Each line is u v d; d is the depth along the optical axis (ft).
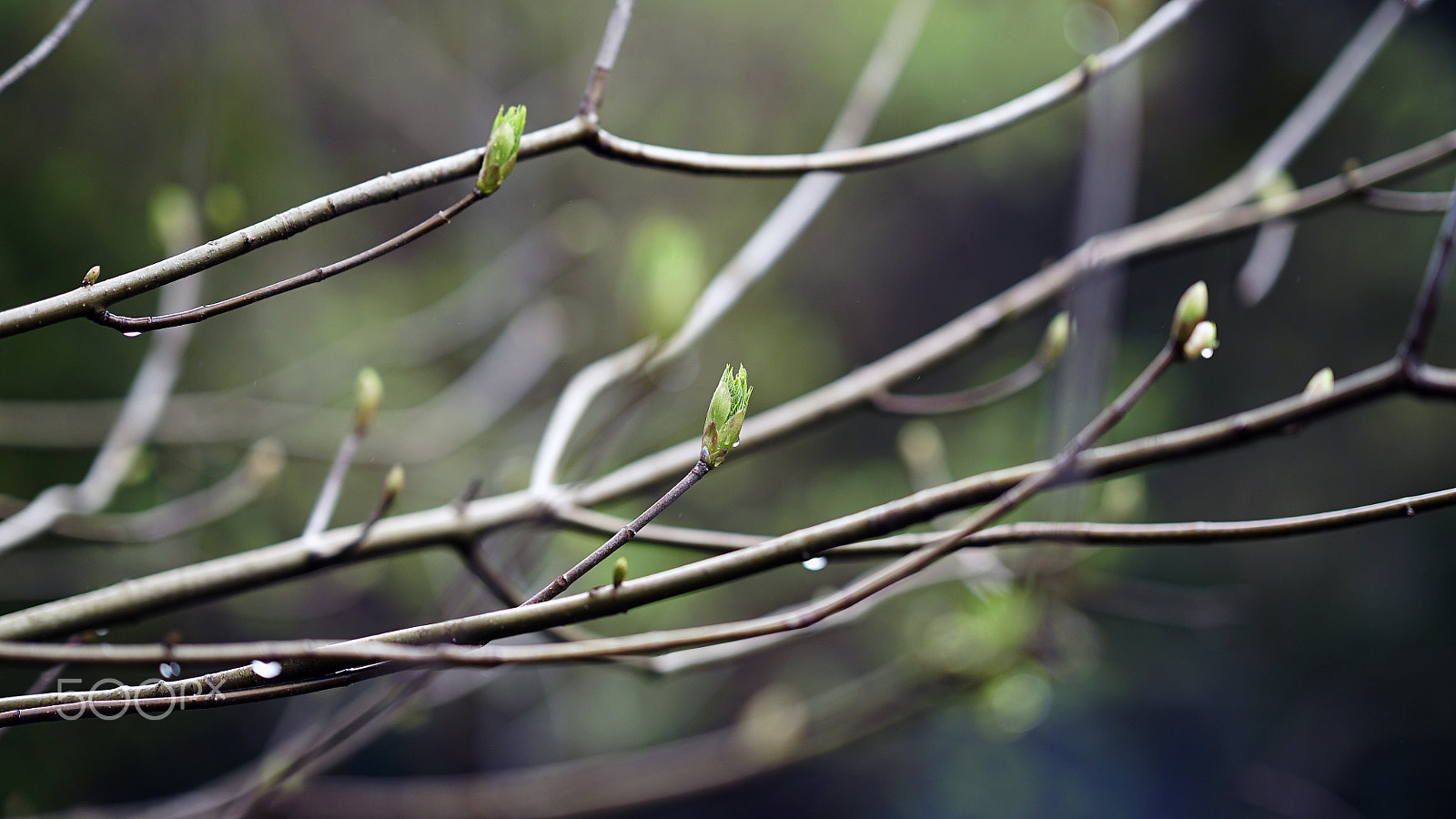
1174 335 2.39
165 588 2.68
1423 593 13.52
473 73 11.30
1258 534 2.39
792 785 13.70
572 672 8.41
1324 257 14.03
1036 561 4.05
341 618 9.05
